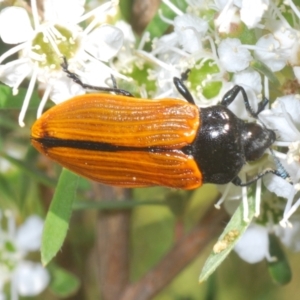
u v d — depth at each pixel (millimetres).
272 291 115
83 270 103
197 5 81
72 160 75
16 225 100
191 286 117
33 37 77
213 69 79
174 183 77
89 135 75
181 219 93
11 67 78
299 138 77
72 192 75
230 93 77
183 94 78
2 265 99
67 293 97
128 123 75
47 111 76
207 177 77
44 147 76
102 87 78
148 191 101
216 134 77
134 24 88
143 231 116
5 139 102
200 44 79
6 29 77
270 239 87
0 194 99
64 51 78
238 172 77
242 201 76
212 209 90
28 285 98
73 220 104
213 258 73
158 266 94
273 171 77
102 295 95
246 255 87
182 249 93
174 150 76
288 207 77
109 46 78
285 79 78
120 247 95
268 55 77
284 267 87
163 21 82
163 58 82
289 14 79
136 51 81
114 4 78
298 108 77
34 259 99
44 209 100
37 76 78
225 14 77
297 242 86
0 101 78
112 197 93
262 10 75
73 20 78
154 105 76
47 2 78
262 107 77
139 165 76
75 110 75
